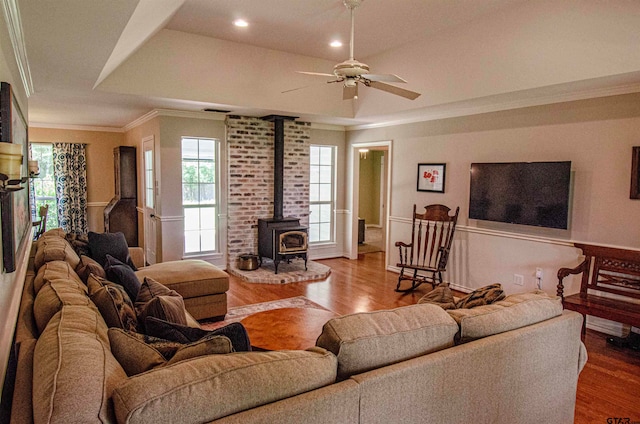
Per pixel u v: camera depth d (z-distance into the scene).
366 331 1.54
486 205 4.85
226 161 6.19
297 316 3.08
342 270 6.44
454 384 1.63
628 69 3.21
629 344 3.59
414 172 5.94
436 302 2.38
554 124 4.25
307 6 3.78
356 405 1.35
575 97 4.04
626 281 3.60
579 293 3.84
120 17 2.13
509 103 4.63
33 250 3.44
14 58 2.29
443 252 5.12
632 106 3.66
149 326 1.71
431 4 3.73
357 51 5.17
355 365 1.48
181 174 5.89
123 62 4.27
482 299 2.20
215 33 4.57
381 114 5.70
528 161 4.50
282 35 4.59
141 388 1.06
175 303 2.27
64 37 2.47
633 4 3.08
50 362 1.14
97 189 8.30
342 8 3.83
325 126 7.08
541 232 4.42
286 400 1.23
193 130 5.92
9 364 1.63
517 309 1.99
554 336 2.03
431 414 1.57
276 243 5.84
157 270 4.02
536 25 3.68
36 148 7.85
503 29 3.92
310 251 7.15
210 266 4.27
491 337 1.80
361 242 8.94
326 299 4.91
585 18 3.36
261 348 2.48
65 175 7.86
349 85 3.33
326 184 7.34
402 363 1.52
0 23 1.62
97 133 8.21
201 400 1.10
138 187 7.46
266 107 5.44
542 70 3.75
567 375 2.16
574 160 4.09
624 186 3.73
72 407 0.97
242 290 5.25
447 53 4.51
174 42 4.57
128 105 5.35
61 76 3.69
